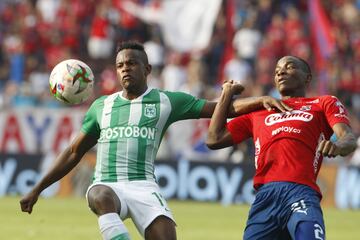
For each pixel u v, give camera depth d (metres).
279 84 26.97
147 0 86.19
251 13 88.88
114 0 86.12
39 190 27.58
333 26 92.75
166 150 67.81
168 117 27.00
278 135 25.97
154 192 26.12
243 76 80.94
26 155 65.75
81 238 41.81
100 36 84.12
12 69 81.12
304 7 92.56
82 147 27.52
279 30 86.62
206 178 65.69
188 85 77.38
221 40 86.75
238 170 65.75
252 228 25.45
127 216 26.11
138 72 26.73
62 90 27.42
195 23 82.94
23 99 74.06
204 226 48.50
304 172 25.38
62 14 87.00
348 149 24.47
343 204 65.75
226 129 27.14
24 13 85.62
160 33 85.06
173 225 25.83
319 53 84.69
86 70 27.64
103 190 25.64
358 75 83.38
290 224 24.66
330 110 26.00
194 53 82.81
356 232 47.91
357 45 90.50
